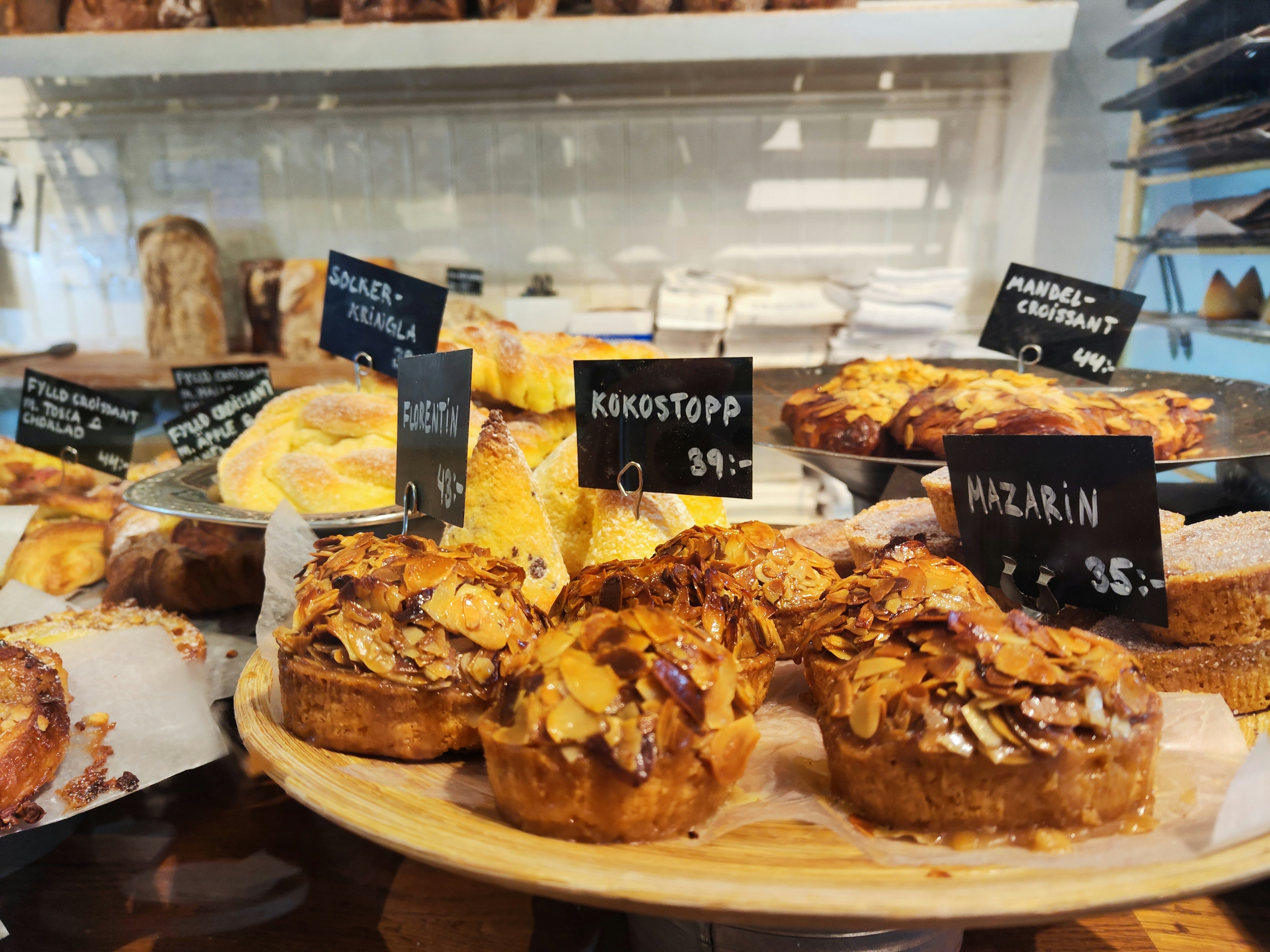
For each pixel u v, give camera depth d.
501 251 1.04
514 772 0.25
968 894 0.22
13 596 0.46
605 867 0.23
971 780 0.24
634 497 0.38
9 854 0.32
